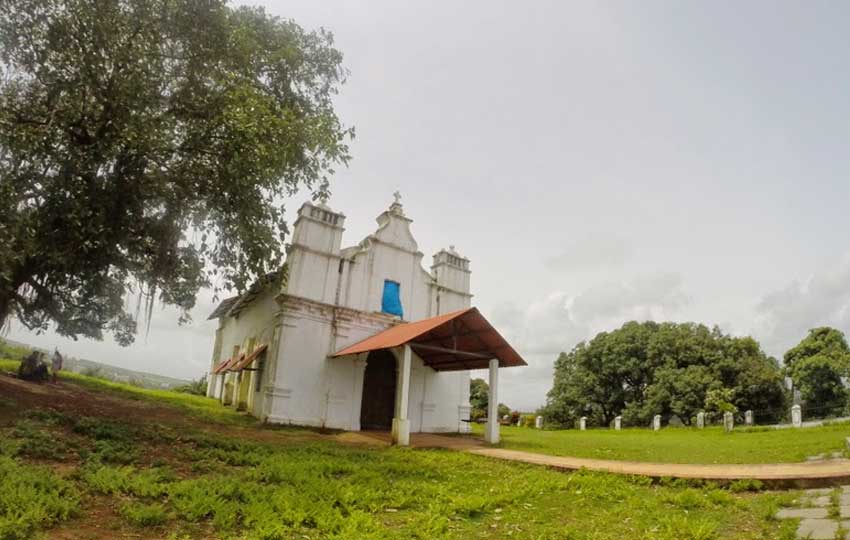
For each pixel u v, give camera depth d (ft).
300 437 49.32
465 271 77.56
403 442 49.70
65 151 36.55
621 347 138.41
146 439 32.76
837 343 117.29
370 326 66.18
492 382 56.54
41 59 37.24
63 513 17.66
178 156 42.19
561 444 56.08
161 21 38.14
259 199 45.09
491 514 23.32
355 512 21.53
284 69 46.83
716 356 125.49
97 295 52.03
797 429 71.41
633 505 24.48
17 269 40.22
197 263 47.19
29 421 30.91
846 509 20.93
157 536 17.53
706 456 42.22
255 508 20.47
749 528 20.38
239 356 77.20
